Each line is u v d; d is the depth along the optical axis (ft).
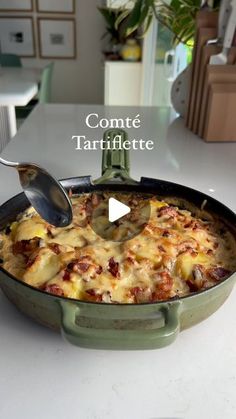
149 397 0.94
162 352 1.06
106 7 6.15
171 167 2.23
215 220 1.43
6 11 7.46
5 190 1.91
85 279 1.09
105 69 6.70
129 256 1.19
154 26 5.95
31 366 1.02
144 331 0.89
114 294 1.07
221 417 0.90
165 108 3.47
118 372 1.01
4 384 0.97
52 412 0.90
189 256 1.20
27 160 2.30
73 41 7.86
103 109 3.40
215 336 1.12
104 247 1.24
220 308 1.21
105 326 0.96
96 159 2.33
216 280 1.13
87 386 0.97
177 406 0.92
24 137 2.69
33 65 8.06
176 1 3.01
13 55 6.67
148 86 6.63
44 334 1.11
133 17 3.06
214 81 2.44
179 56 4.90
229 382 0.98
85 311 0.93
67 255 1.17
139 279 1.12
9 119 4.14
